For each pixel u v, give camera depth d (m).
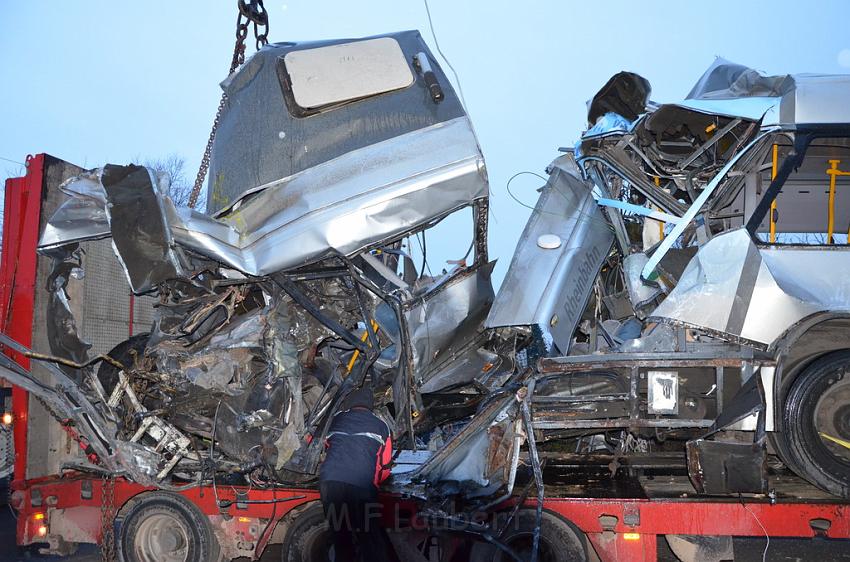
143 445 4.79
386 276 4.96
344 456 4.11
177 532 5.00
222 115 5.35
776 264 4.47
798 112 4.66
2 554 5.77
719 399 4.36
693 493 4.50
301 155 4.91
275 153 4.96
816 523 4.15
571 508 4.39
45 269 5.16
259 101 5.15
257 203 4.90
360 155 4.84
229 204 4.96
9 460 5.96
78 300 5.33
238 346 4.70
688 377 4.46
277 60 5.21
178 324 4.87
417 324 4.86
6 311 5.10
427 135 4.85
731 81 5.47
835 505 4.13
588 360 4.45
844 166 5.28
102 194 4.73
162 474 4.80
